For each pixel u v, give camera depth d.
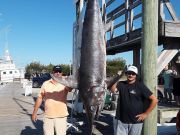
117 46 5.04
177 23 3.74
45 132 3.32
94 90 2.48
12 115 7.17
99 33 2.58
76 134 4.90
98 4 2.62
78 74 2.56
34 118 3.44
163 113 4.66
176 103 6.57
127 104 2.94
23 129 5.50
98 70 2.52
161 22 3.73
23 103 9.89
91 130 2.55
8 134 5.10
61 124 3.32
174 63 4.85
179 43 3.92
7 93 14.52
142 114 2.92
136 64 5.19
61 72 3.36
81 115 6.57
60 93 3.32
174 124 4.43
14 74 36.31
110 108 7.83
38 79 18.45
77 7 4.31
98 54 2.54
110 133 4.95
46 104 3.33
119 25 5.16
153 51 3.18
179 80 4.22
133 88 2.94
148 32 3.18
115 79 2.49
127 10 4.75
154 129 3.21
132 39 4.38
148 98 2.93
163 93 8.12
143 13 3.21
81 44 2.59
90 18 2.60
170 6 3.78
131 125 2.95
